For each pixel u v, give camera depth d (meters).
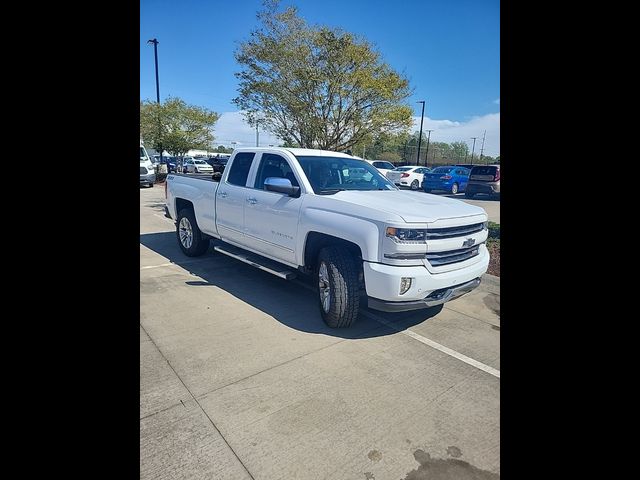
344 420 2.45
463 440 2.30
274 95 10.97
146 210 11.95
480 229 3.78
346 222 3.49
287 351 3.30
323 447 2.21
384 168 24.66
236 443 2.21
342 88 10.22
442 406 2.62
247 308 4.26
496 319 4.16
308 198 3.97
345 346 3.43
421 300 3.28
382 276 3.20
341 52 9.92
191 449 2.15
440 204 3.80
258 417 2.44
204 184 5.83
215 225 5.55
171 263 6.09
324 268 3.78
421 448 2.23
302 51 10.29
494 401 2.65
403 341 3.56
